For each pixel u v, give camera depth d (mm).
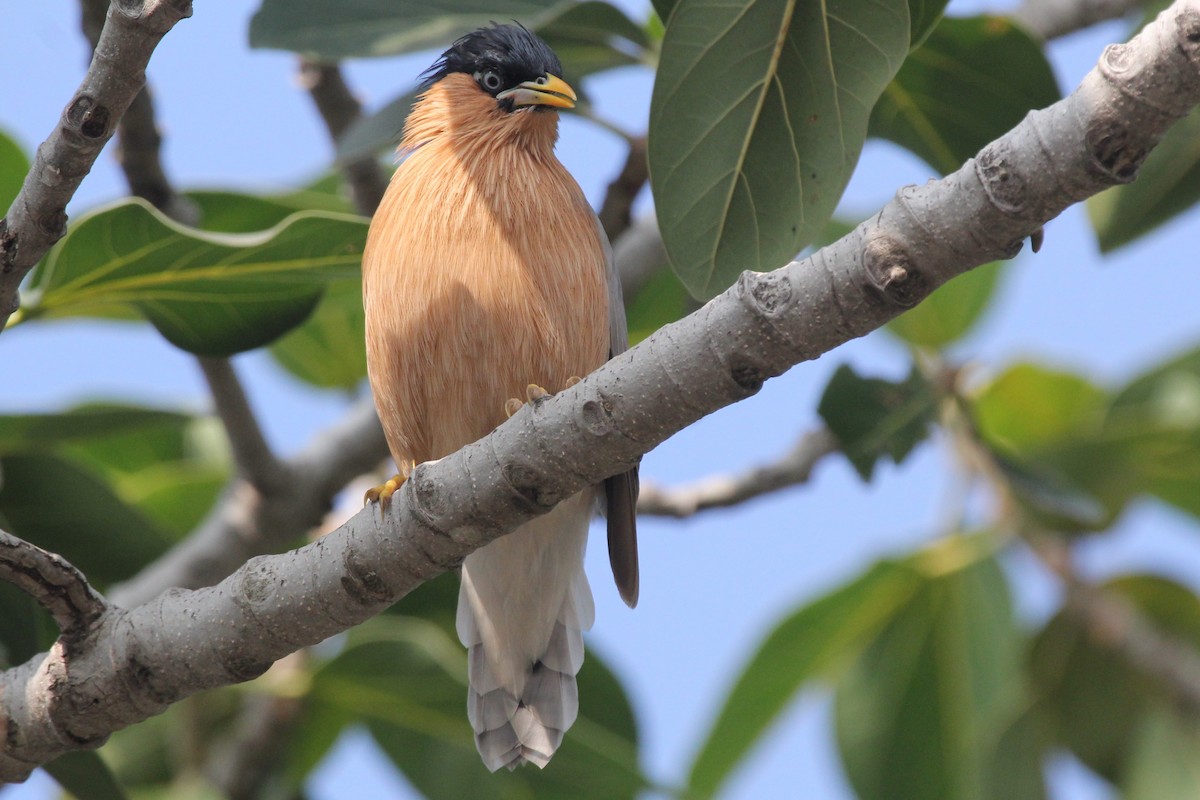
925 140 9250
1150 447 11836
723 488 10844
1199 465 11984
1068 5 11562
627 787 10297
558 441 5922
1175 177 9977
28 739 6445
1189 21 4805
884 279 5344
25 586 6141
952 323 12273
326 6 9289
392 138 9562
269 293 8391
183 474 11836
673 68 6391
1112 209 10172
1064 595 11711
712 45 6344
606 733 10609
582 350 8766
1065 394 12617
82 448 12586
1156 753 11453
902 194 5398
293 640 6355
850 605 11680
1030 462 11344
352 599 6270
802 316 5492
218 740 11531
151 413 9070
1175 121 5000
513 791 10586
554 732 8680
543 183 8945
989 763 11508
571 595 9008
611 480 8594
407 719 10695
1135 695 11727
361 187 10703
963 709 11531
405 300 8555
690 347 5680
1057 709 11906
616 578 8664
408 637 10391
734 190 6551
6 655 7852
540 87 9414
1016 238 5285
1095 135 5012
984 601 11461
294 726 10875
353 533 6277
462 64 9906
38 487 9273
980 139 9086
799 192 6543
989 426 12859
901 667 11672
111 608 6441
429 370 8641
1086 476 11859
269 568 6348
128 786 11430
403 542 6172
